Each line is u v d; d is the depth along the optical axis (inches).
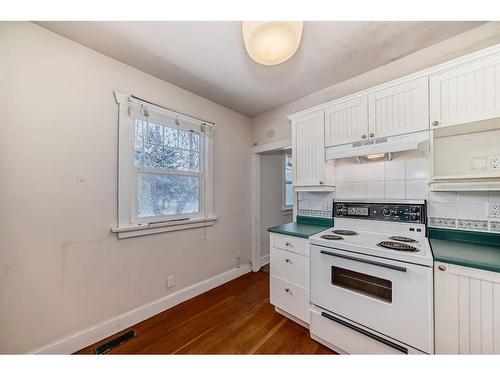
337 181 86.6
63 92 60.7
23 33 54.5
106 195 69.2
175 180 90.4
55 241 59.2
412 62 70.0
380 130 65.6
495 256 47.0
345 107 73.8
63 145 60.6
